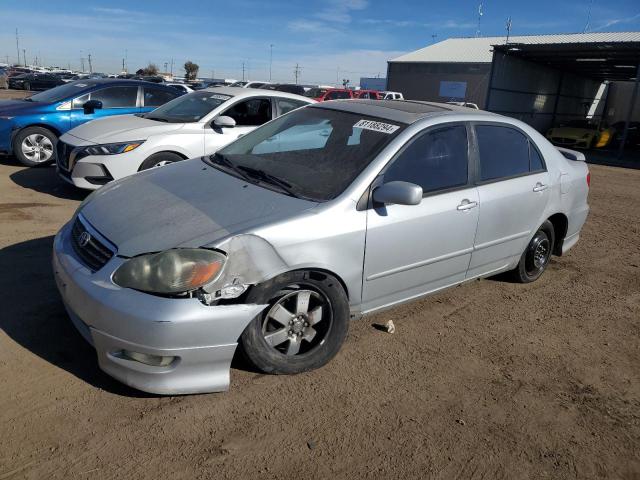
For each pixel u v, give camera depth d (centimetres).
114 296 259
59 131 834
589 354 378
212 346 267
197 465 240
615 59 2231
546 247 494
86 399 276
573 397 323
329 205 307
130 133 632
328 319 316
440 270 377
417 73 3819
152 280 257
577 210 507
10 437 246
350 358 341
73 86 883
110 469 233
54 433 251
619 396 328
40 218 564
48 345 319
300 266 291
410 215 339
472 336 387
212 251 265
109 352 266
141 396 282
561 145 2214
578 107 3158
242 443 257
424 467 254
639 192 1124
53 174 791
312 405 289
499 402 311
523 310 440
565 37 3800
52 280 405
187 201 314
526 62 2494
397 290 353
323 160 351
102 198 339
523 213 432
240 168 366
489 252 415
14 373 290
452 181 374
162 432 258
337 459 253
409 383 320
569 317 436
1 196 645
